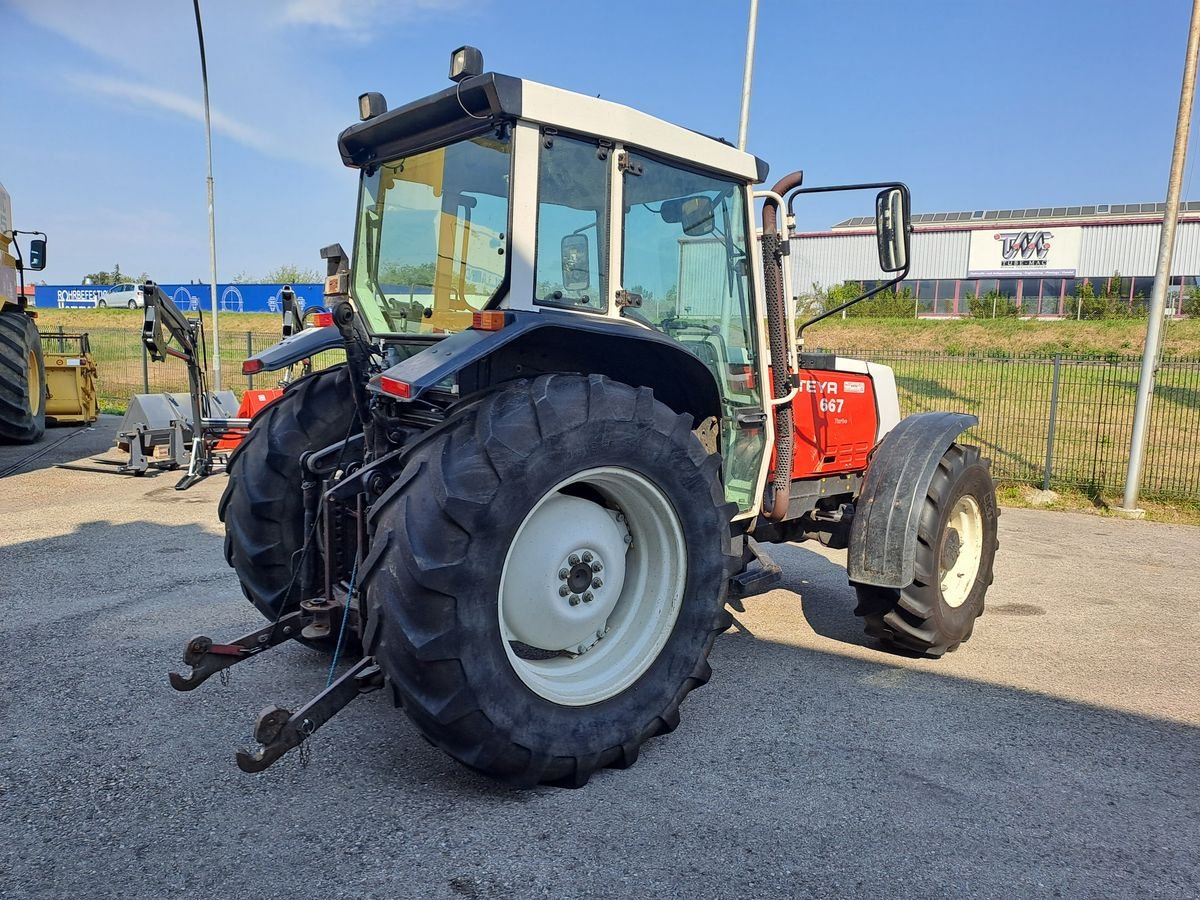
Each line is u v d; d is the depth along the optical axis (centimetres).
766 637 439
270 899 220
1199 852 250
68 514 672
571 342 311
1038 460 1037
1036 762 304
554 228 288
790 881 231
